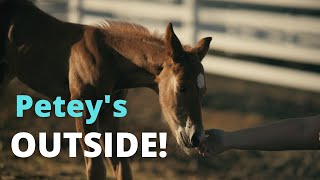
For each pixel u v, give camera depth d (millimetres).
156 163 8070
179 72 5434
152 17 14047
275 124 3930
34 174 7363
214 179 7719
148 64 5750
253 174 7980
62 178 7289
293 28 12109
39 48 6051
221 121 9852
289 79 11852
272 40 12695
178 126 5426
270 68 12094
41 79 6129
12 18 6160
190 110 5367
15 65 6191
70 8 15172
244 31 13477
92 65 5844
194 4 13234
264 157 8594
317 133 3854
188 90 5387
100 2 14805
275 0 12250
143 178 7539
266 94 11414
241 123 9781
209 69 12938
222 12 12992
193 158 8312
